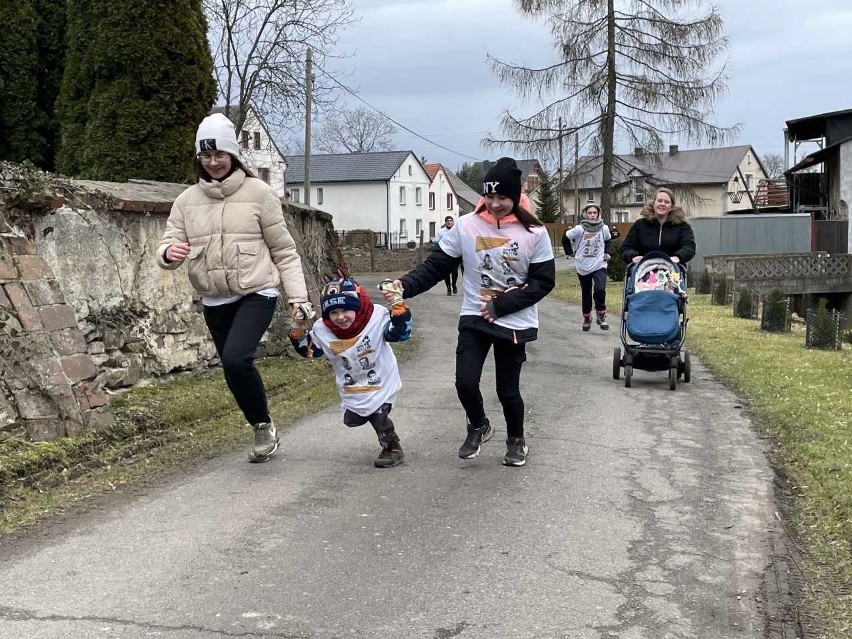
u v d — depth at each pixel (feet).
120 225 25.13
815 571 13.57
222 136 18.04
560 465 19.62
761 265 92.17
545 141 99.96
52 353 19.51
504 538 14.79
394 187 244.63
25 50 42.22
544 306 64.75
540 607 12.09
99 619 11.40
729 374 32.24
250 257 18.40
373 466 19.31
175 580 12.76
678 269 30.40
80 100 39.01
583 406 26.66
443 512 16.12
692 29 94.99
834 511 16.08
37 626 11.16
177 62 38.14
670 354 29.63
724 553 14.33
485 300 18.47
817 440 21.34
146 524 15.25
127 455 19.54
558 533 15.11
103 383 22.80
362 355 18.67
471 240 18.25
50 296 20.26
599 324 47.52
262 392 19.04
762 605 12.28
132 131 37.52
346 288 18.48
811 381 29.76
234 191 18.42
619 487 18.02
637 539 14.92
